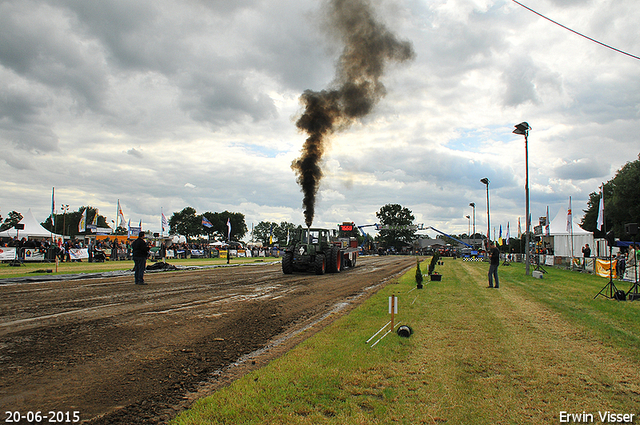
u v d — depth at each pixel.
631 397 3.96
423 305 9.15
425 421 3.33
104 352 5.27
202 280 14.86
